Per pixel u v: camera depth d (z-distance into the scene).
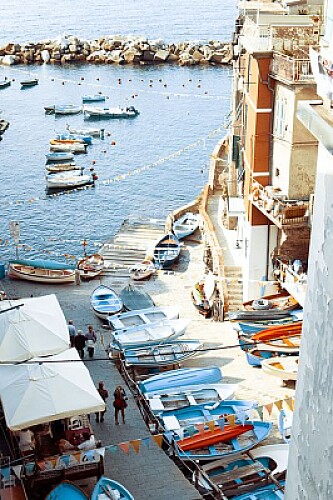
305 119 16.34
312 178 39.06
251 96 40.84
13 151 84.25
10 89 111.31
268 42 38.88
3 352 31.34
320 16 36.38
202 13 175.25
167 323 39.91
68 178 73.50
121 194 71.88
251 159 41.16
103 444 30.73
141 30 155.38
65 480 26.48
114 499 25.80
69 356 31.50
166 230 56.62
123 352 37.44
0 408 31.50
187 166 79.38
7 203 70.00
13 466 27.25
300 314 39.06
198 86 110.81
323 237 15.56
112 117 96.12
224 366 37.38
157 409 32.25
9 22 164.25
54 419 27.44
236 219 49.84
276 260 40.59
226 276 44.62
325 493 15.15
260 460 29.08
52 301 35.16
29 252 59.25
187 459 28.75
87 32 153.50
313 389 16.03
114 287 47.72
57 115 98.12
